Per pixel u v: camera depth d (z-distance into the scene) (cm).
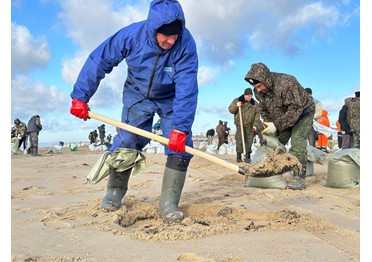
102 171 476
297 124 705
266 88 675
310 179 845
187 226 415
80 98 460
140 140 484
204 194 647
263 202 571
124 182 501
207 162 1253
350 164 718
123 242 356
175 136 434
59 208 509
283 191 670
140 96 474
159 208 464
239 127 1205
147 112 476
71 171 1057
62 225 418
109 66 462
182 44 438
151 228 408
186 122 434
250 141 1202
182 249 336
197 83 445
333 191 689
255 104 1186
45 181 826
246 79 677
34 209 506
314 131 1429
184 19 415
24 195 633
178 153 461
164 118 475
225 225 411
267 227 411
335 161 727
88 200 561
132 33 448
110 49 455
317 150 988
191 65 440
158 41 425
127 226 440
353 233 387
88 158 1636
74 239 363
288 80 678
